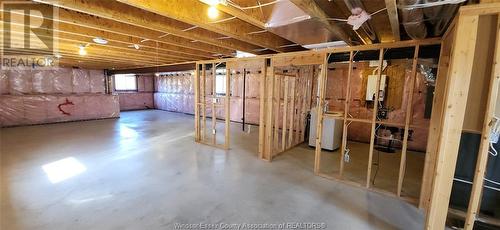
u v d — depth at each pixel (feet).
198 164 13.43
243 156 15.08
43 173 11.69
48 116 26.08
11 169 12.15
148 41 13.35
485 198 7.88
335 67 19.84
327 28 8.52
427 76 12.90
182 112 36.50
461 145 8.12
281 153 15.84
